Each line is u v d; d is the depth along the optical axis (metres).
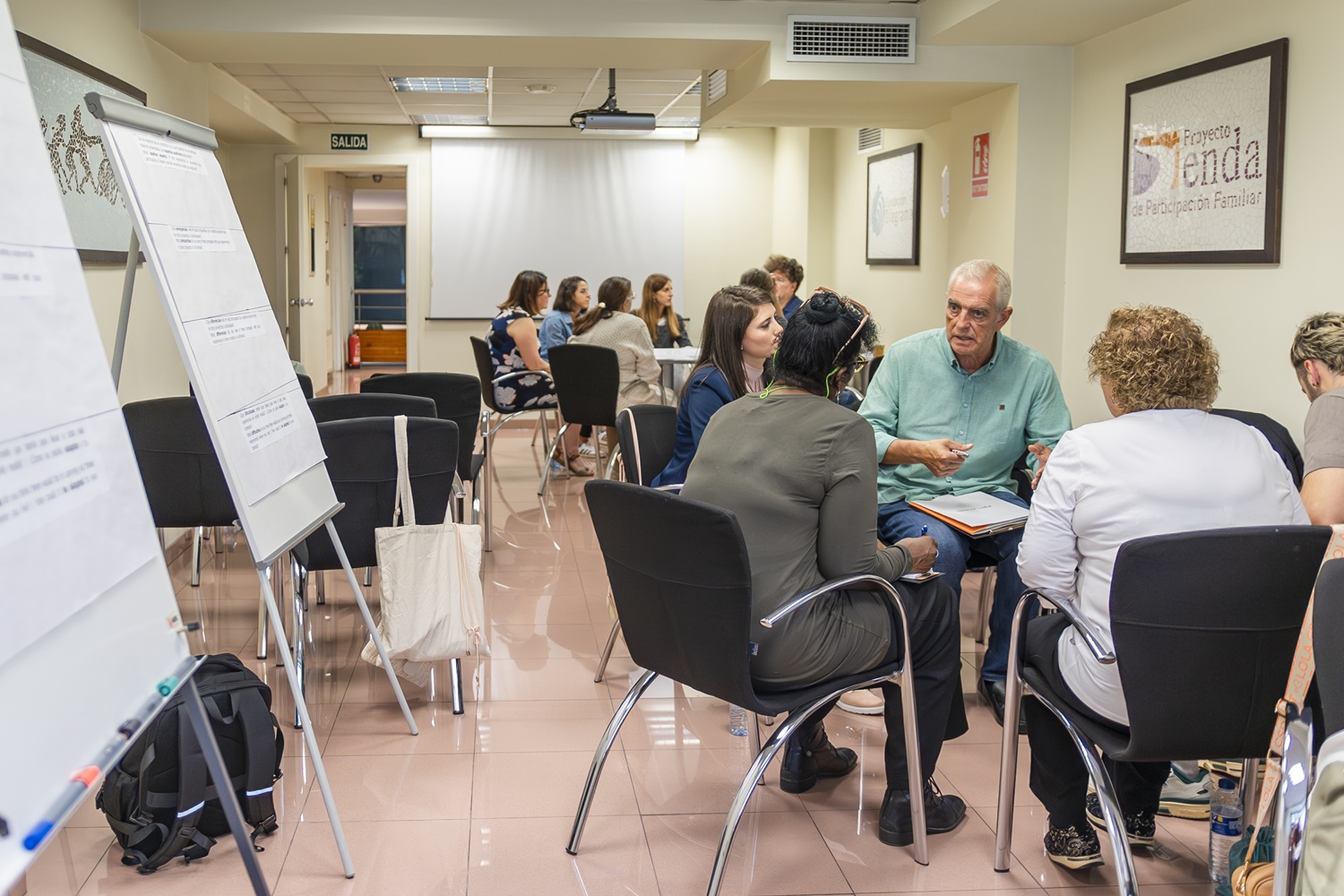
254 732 2.44
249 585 4.59
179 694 2.39
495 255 10.47
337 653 3.75
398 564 3.09
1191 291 4.39
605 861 2.39
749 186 10.62
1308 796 1.45
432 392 4.66
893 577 2.33
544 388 6.74
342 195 13.89
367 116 9.73
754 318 3.36
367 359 15.05
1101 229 5.04
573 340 6.59
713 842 2.48
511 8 5.12
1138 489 2.04
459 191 10.39
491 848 2.44
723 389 3.35
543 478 6.56
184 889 2.26
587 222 10.51
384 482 3.09
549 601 4.41
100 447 1.35
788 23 5.20
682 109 9.26
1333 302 3.65
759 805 2.67
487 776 2.81
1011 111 5.35
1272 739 1.75
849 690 2.28
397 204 15.10
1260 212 3.94
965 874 2.35
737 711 3.11
